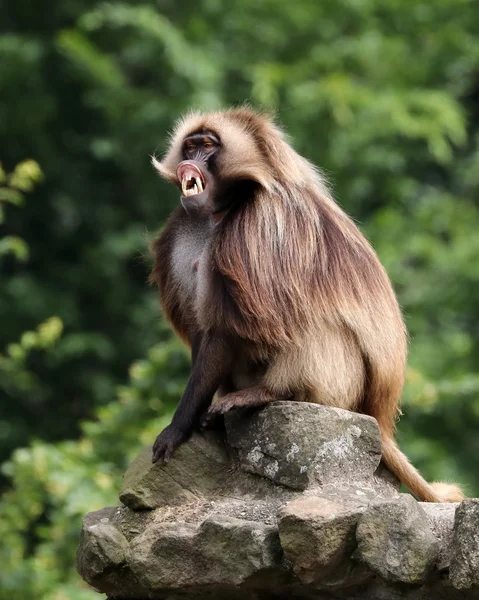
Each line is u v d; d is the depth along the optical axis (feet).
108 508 59.62
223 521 52.49
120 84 164.66
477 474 140.36
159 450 58.34
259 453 56.24
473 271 148.46
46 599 96.27
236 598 53.52
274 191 59.77
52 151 169.89
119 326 170.09
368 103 159.02
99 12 158.92
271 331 57.67
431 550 48.34
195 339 63.26
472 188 180.14
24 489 100.89
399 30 177.99
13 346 110.22
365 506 51.34
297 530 49.60
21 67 159.53
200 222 63.26
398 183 170.09
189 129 64.85
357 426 56.03
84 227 172.55
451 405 133.69
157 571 53.67
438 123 161.79
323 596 52.26
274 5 173.78
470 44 175.42
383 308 61.67
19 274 169.27
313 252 59.26
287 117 159.74
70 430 160.86
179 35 163.73
